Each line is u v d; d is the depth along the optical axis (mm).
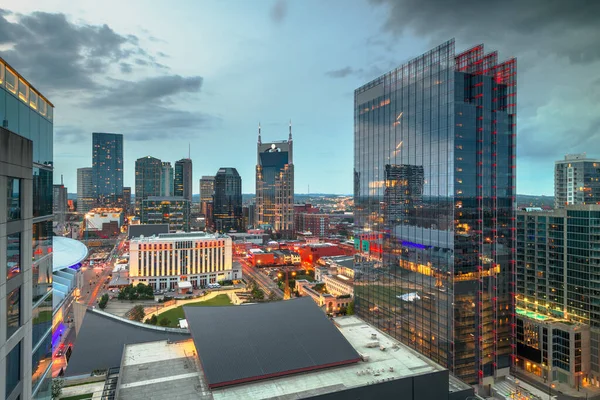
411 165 127625
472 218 113000
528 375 134000
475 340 112875
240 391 69750
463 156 112250
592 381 127125
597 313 130750
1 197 35000
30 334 42375
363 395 69500
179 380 73625
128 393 69000
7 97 42875
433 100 118500
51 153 55531
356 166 159875
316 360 78938
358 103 159125
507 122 119312
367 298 150875
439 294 114562
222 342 82125
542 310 152125
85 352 109938
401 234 131625
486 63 125688
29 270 42188
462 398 78250
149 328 125562
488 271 115250
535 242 156500
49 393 50594
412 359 84500
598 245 132500
